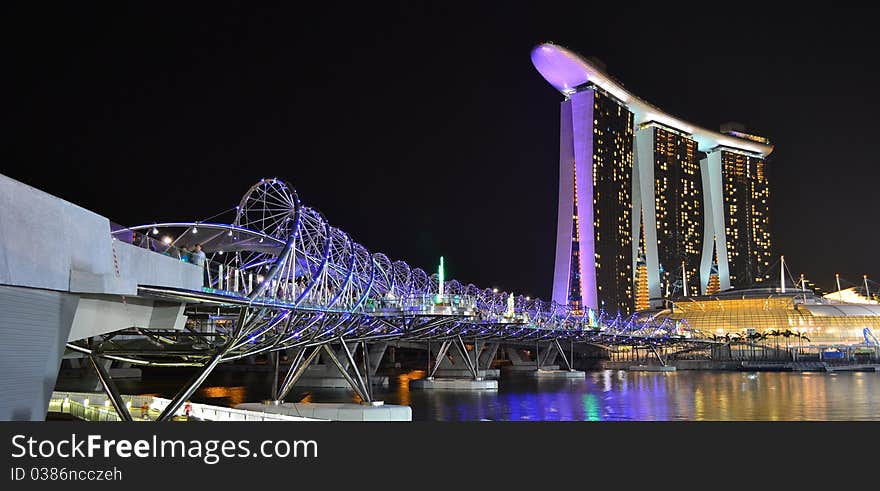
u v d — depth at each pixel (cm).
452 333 10075
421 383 11769
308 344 5641
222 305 3844
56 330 2391
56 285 2323
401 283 7888
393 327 7156
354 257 5762
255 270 5506
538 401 8781
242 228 4503
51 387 2369
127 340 3988
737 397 9369
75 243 2456
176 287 3362
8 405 2112
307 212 5056
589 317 16225
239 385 12319
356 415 5925
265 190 5122
